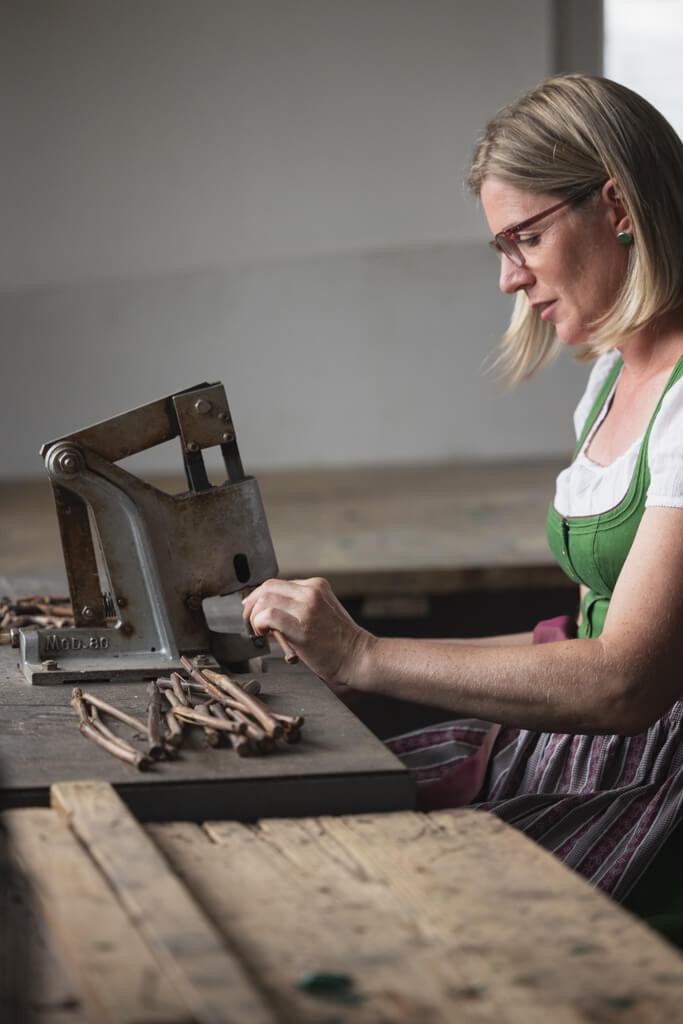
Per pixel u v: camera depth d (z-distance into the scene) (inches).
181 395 66.5
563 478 73.9
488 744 70.9
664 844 59.7
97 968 33.9
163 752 51.7
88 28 218.5
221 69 221.6
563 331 67.3
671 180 63.4
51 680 63.8
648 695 57.8
